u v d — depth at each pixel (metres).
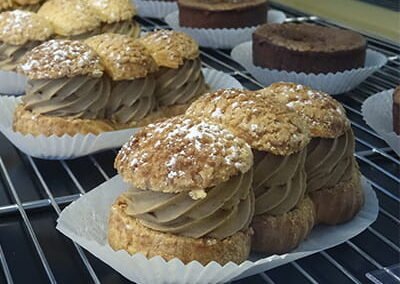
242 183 0.20
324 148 0.23
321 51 0.36
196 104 0.22
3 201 0.25
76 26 0.37
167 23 0.47
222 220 0.20
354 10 0.48
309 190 0.23
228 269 0.19
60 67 0.28
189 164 0.19
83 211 0.23
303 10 0.49
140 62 0.30
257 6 0.44
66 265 0.21
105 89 0.29
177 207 0.19
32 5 0.41
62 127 0.28
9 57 0.35
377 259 0.22
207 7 0.43
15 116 0.30
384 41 0.42
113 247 0.21
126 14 0.39
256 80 0.38
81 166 0.28
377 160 0.28
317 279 0.21
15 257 0.21
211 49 0.44
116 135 0.28
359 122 0.32
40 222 0.23
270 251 0.22
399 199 0.25
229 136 0.20
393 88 0.36
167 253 0.19
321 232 0.23
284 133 0.21
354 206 0.23
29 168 0.28
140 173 0.19
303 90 0.24
